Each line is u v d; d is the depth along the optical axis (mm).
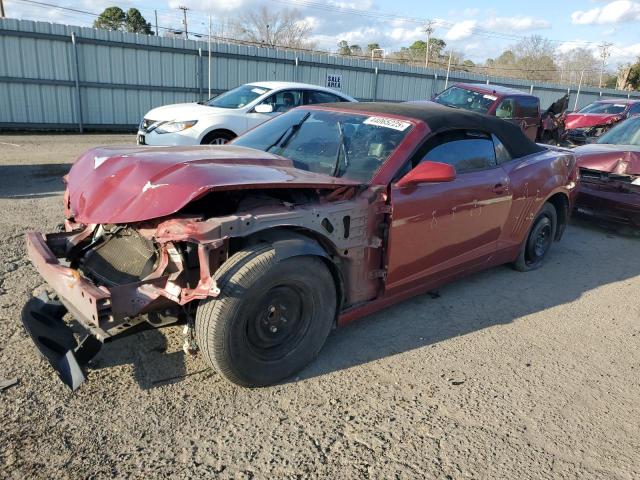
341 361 3400
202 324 2715
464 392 3158
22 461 2350
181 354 3283
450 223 3922
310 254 2969
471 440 2734
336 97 10445
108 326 2566
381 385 3164
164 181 2713
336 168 3592
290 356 3076
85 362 2828
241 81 19344
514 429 2852
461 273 4383
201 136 8617
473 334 3922
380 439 2686
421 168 3385
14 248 4871
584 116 15266
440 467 2521
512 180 4574
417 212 3594
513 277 5207
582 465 2617
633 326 4270
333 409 2898
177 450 2498
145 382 2994
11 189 7438
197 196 2570
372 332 3834
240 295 2697
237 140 4379
